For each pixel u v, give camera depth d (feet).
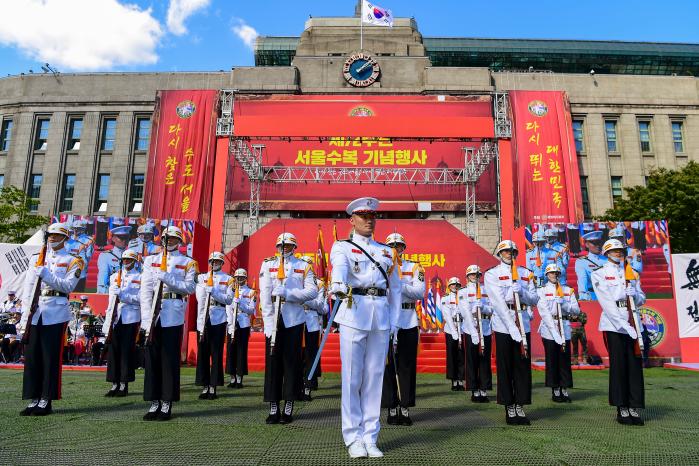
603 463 12.97
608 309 18.83
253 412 20.44
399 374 19.08
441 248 56.13
